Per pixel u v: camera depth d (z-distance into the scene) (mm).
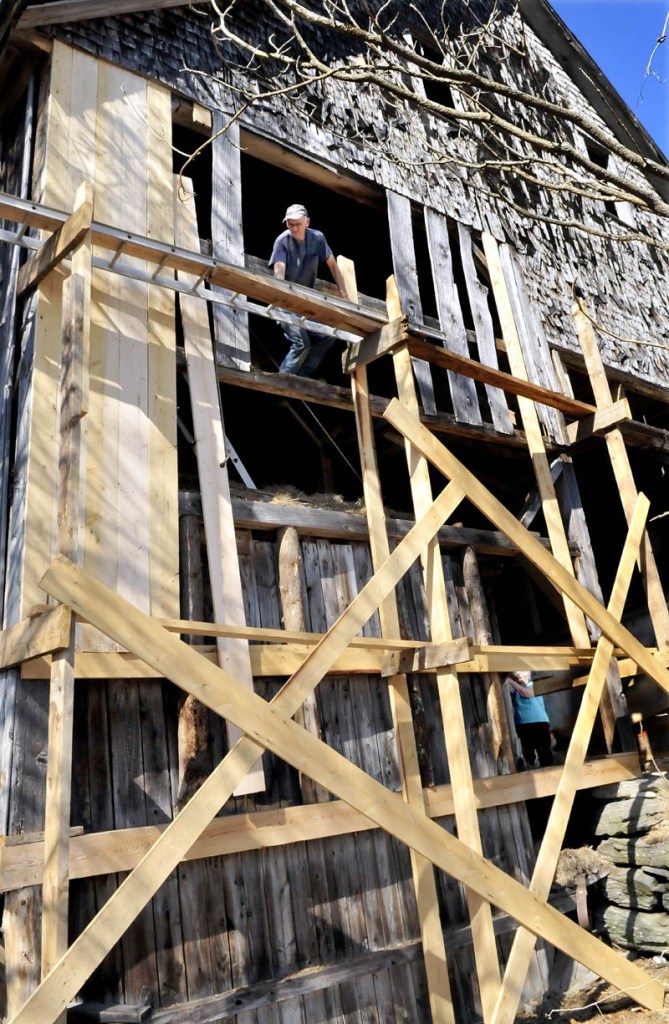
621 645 5391
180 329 5730
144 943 3832
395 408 4562
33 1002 2742
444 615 4555
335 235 8789
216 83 5867
